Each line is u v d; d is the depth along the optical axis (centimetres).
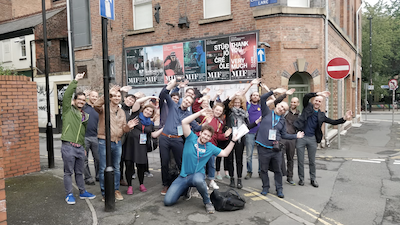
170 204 482
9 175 646
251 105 694
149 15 1314
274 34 1011
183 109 539
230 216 448
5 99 639
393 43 3375
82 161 509
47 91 759
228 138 581
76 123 491
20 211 452
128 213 452
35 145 696
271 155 541
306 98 610
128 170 539
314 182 608
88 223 412
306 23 1021
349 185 612
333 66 942
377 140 1189
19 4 2467
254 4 1043
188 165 480
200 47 1153
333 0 1254
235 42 1079
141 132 538
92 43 1459
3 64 1898
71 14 1526
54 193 537
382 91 3356
